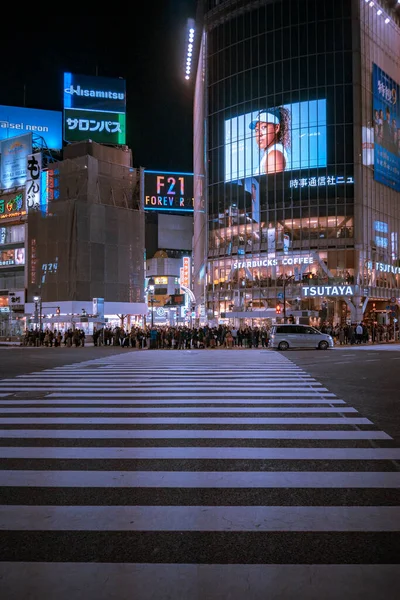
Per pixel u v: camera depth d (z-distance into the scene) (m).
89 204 47.62
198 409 9.89
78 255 46.47
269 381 14.12
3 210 55.84
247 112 57.53
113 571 3.59
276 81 55.94
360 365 19.06
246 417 9.11
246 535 4.17
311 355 25.05
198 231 70.56
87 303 46.75
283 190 54.97
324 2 54.56
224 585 3.40
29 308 48.84
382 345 36.03
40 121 67.44
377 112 55.94
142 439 7.53
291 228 54.41
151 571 3.59
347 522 4.43
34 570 3.61
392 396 11.42
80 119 58.78
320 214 53.53
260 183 56.22
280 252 54.47
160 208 89.88
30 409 9.95
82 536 4.16
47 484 5.50
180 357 23.86
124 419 8.97
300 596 3.27
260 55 57.06
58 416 9.25
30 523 4.43
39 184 52.62
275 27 56.41
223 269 58.47
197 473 5.88
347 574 3.54
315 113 54.16
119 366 18.98
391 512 4.67
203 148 63.88
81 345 37.66
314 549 3.91
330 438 7.55
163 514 4.63
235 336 35.81
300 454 6.69
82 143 53.47
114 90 60.19
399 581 3.45
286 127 55.12
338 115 53.56
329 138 53.66
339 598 3.25
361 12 54.34
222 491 5.26
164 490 5.29
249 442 7.34
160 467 6.12
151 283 87.31
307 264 53.34
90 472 5.93
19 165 55.97
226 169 59.00
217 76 60.47
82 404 10.49
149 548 3.94
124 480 5.63
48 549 3.93
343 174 53.16
